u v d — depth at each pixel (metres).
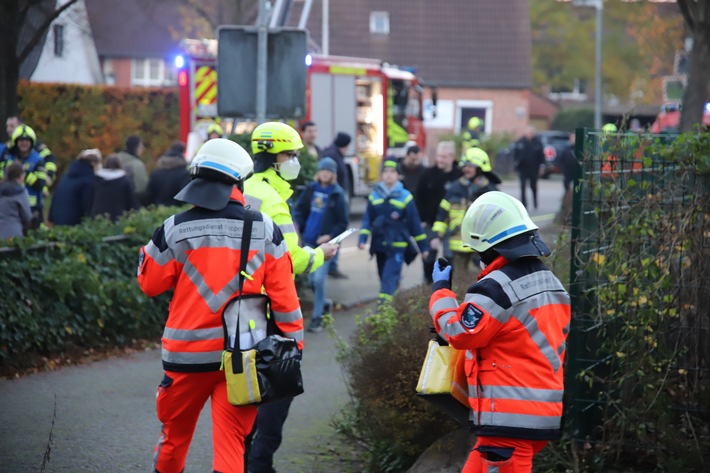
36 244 12.75
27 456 8.95
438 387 6.55
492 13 72.19
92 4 66.50
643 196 8.25
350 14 69.56
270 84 14.94
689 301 8.20
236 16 31.98
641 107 76.38
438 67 69.56
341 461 9.07
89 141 36.44
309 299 17.25
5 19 21.47
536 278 6.27
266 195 7.88
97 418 10.25
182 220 6.68
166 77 68.31
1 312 11.85
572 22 81.62
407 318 9.30
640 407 8.08
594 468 8.02
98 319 13.18
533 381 6.16
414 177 19.78
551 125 81.50
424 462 8.02
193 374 6.61
